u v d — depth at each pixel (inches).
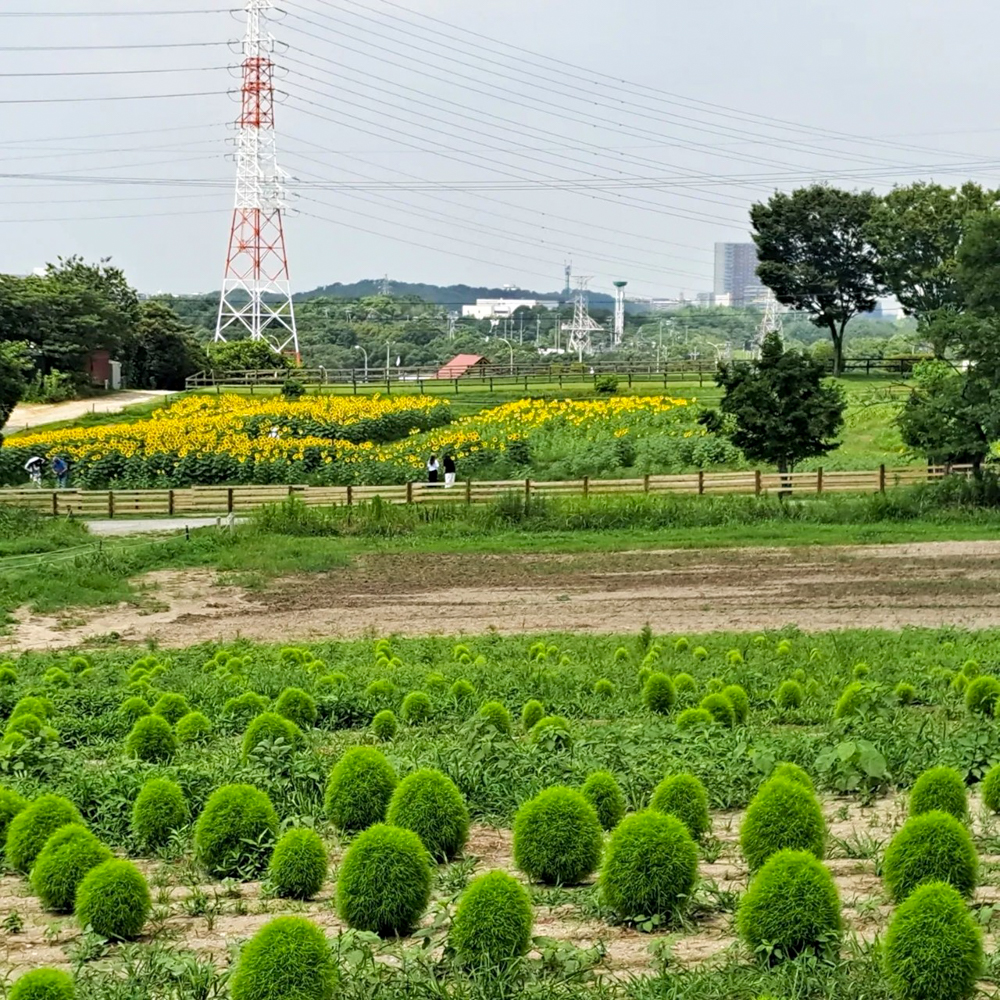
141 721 551.5
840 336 3223.4
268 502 1711.4
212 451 2015.3
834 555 1284.4
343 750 540.1
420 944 320.2
